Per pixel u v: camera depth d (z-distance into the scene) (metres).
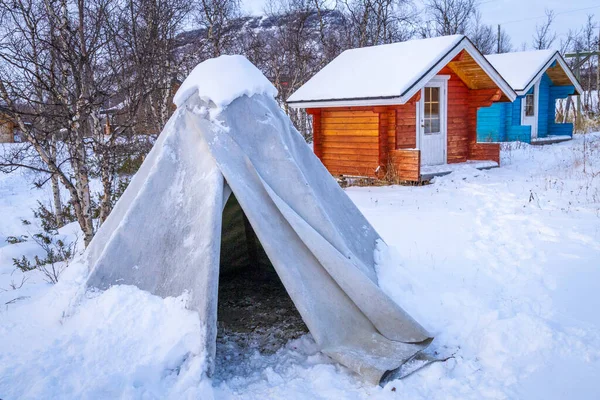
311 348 4.16
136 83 8.92
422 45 12.89
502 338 4.02
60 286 4.64
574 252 6.25
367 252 4.97
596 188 9.68
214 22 18.14
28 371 3.44
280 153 4.52
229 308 5.35
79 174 8.05
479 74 13.52
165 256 4.08
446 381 3.57
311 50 23.77
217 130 4.44
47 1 7.70
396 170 12.48
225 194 4.23
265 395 3.48
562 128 21.67
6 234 11.27
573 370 3.67
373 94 11.88
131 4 10.09
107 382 3.27
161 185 4.39
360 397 3.41
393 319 4.04
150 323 3.79
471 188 10.96
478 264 5.97
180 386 3.35
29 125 7.67
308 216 4.34
